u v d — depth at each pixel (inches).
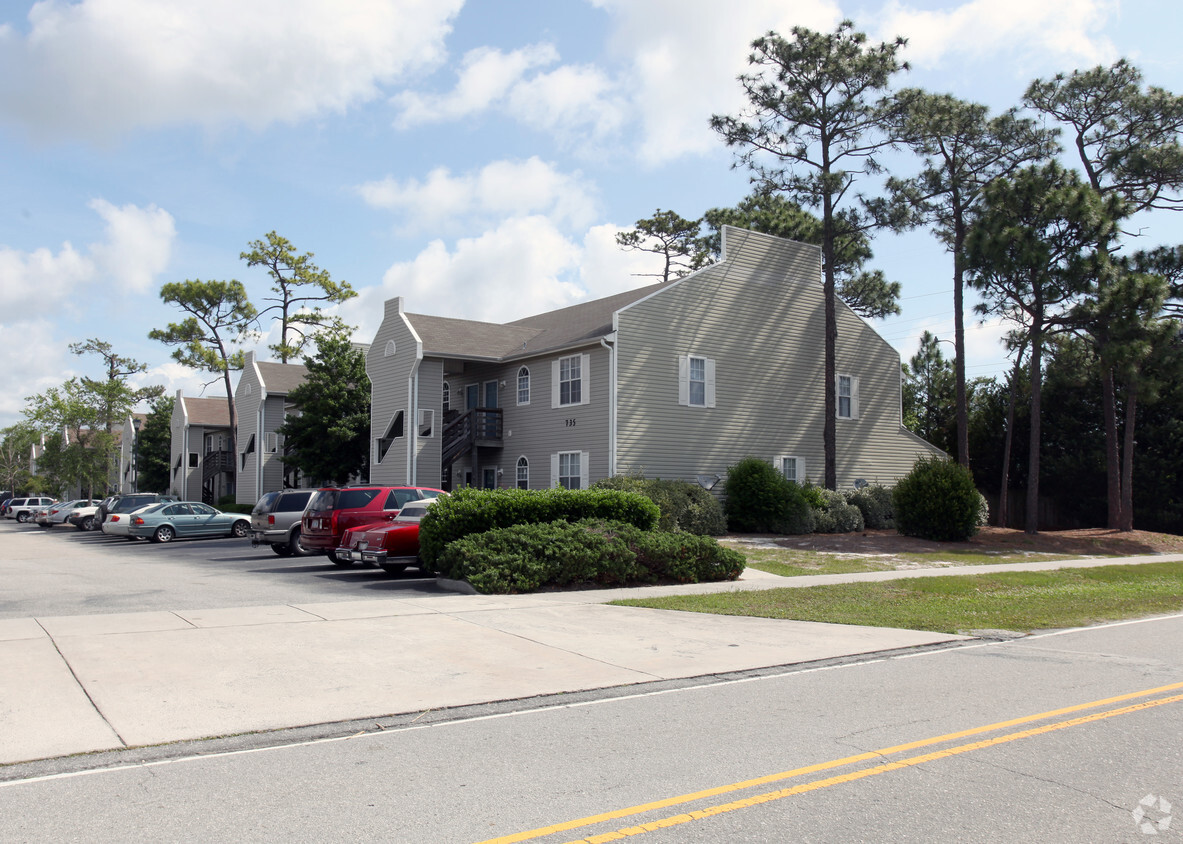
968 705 294.2
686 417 1144.2
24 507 2215.8
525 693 305.3
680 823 184.4
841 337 1363.2
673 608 519.5
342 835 178.1
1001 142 1277.1
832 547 962.7
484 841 175.0
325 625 424.8
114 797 201.9
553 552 601.3
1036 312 1182.9
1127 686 326.0
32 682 304.0
